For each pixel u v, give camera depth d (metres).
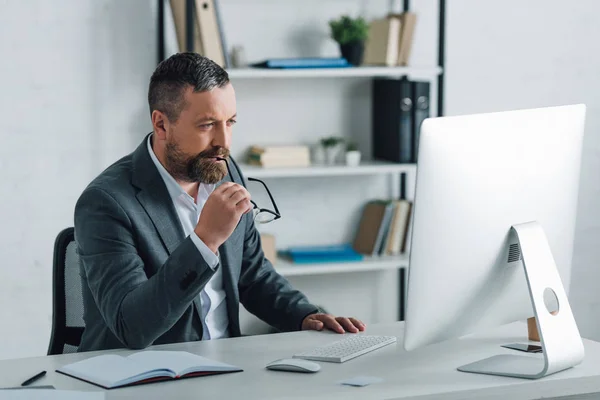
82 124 3.93
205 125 2.29
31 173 3.90
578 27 4.47
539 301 1.92
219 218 2.02
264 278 2.63
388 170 4.00
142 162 2.37
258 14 4.09
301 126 4.20
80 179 3.96
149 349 2.15
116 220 2.25
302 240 4.28
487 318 2.03
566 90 4.49
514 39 4.40
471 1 4.33
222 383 1.85
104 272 2.20
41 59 3.85
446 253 1.87
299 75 3.81
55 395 1.71
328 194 4.29
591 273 4.61
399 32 4.05
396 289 4.43
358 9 4.21
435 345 2.17
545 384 1.87
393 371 1.94
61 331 2.54
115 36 3.92
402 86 4.00
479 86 4.39
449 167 1.83
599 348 2.14
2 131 3.85
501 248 1.96
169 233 2.33
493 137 1.91
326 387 1.82
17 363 2.02
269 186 4.19
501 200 1.94
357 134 4.28
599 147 4.54
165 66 2.31
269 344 2.21
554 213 2.08
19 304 3.95
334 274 4.34
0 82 3.82
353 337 2.24
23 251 3.93
